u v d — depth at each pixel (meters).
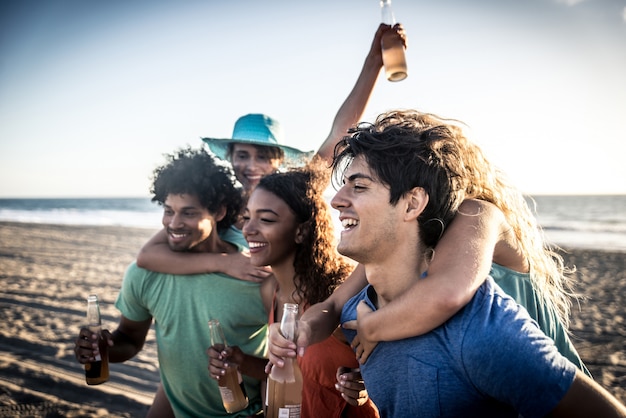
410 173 1.55
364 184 1.58
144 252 2.76
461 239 1.57
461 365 1.43
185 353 2.71
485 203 1.75
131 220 35.53
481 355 1.38
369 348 1.63
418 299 1.47
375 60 3.07
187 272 2.66
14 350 6.05
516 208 1.91
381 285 1.66
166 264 2.69
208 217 2.75
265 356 2.79
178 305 2.70
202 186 2.70
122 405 4.63
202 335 2.70
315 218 2.38
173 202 2.68
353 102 3.16
